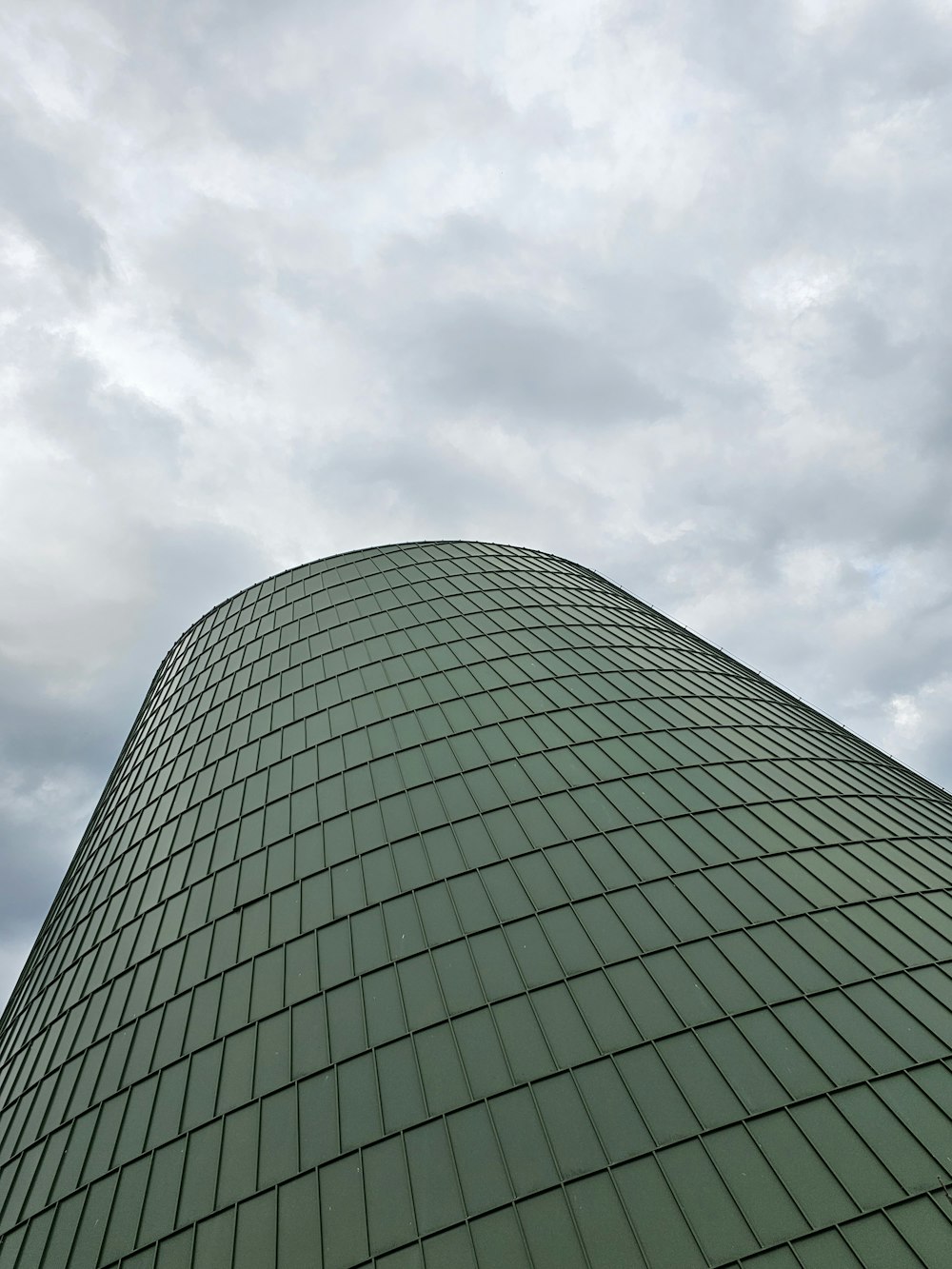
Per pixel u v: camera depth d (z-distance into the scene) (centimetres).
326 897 2472
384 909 2353
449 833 2583
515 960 2086
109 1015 2416
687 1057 1777
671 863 2392
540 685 3438
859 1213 1465
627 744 3044
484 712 3222
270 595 4825
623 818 2591
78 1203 1873
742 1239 1445
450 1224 1547
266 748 3331
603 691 3456
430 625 4012
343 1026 2025
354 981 2145
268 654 4088
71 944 2973
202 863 2850
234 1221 1673
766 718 3628
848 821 2784
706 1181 1537
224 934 2489
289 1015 2109
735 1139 1603
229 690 3919
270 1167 1755
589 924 2164
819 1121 1627
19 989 3372
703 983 1962
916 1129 1609
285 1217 1647
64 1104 2191
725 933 2122
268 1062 1998
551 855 2431
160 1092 2053
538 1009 1936
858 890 2361
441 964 2120
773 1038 1812
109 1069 2209
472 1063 1839
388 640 3891
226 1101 1945
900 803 3112
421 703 3328
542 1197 1559
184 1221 1714
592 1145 1627
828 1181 1519
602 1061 1789
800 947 2089
